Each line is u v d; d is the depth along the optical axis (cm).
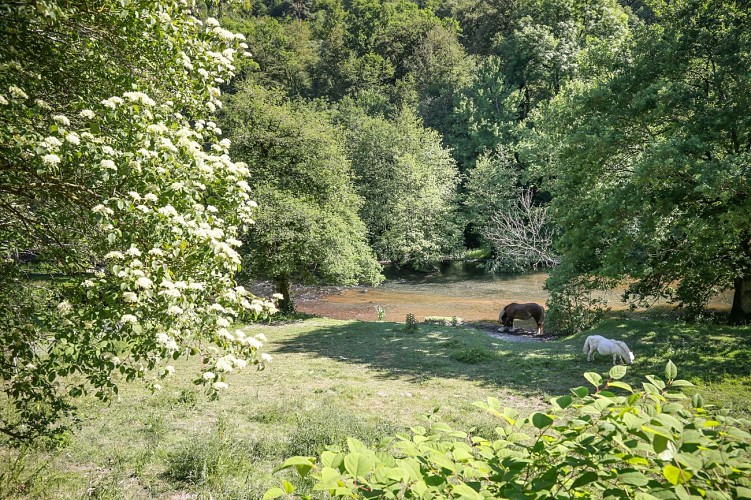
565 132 2450
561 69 5278
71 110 639
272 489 246
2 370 652
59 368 590
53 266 724
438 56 8481
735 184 1603
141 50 640
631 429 218
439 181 5516
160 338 518
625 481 202
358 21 10181
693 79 2148
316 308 3441
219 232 563
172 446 908
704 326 1911
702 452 203
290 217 2830
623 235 2061
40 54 634
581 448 234
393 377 1570
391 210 5178
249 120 3161
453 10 10569
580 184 2317
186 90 686
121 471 792
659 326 1950
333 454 245
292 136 3172
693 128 1905
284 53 8800
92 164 502
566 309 2552
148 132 554
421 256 5047
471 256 5603
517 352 1905
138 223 530
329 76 9044
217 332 575
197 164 588
